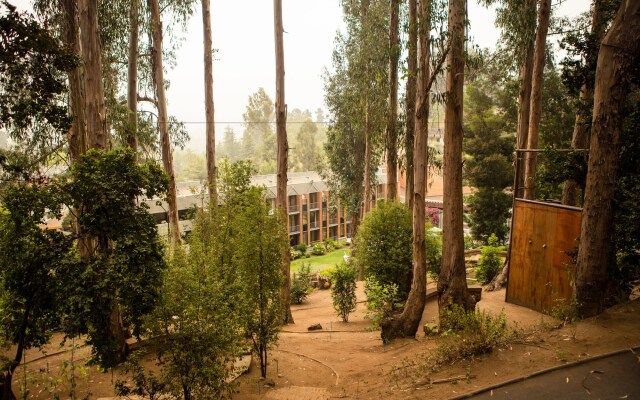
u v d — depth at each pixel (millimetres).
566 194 12672
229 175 11742
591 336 6406
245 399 6637
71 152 10539
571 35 9180
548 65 18594
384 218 14312
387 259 13766
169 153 15836
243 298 7062
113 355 6715
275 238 7746
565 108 23812
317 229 45250
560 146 23516
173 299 5824
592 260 7223
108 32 13953
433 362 6758
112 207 6227
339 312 14055
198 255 7238
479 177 28391
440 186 46250
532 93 14039
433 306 13914
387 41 17969
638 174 8008
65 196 6090
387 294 12102
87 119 9594
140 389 5758
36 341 6418
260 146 67312
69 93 10203
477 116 28547
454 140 9492
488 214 28562
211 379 5723
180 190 33531
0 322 6047
